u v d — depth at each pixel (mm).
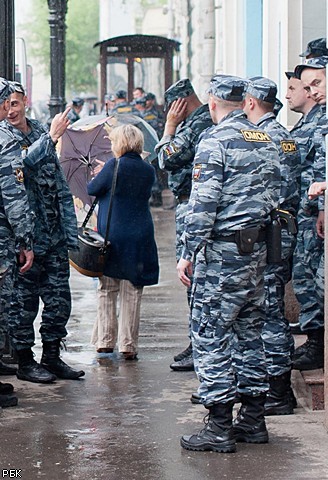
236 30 16719
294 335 8758
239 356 6500
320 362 7559
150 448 6430
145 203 8945
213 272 6238
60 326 8219
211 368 6320
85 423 6973
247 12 15805
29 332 8125
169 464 6133
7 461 6195
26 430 6805
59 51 16547
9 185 7199
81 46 70375
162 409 7316
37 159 7832
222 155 6168
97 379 8203
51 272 8172
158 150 8320
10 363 8508
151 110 23000
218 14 23641
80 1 70375
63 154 10125
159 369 8531
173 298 11984
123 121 12555
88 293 12469
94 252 8797
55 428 6852
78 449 6418
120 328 8867
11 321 8094
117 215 8836
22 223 7242
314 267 7613
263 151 6297
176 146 8203
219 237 6227
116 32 64062
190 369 8477
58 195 8086
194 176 6191
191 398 7492
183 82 8281
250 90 7148
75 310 11242
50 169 7992
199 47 25344
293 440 6574
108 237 8812
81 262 8844
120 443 6527
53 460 6211
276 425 6902
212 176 6125
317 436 6648
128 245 8789
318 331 7578
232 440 6348
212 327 6293
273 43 12633
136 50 27812
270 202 6301
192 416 7133
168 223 19719
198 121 8242
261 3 15758
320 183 6938
